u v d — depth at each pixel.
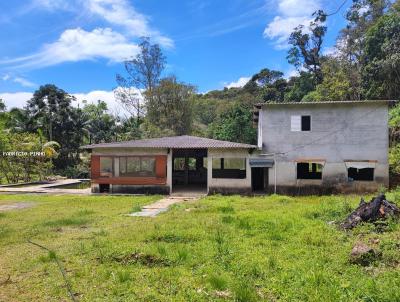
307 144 22.69
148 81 51.69
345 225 10.69
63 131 42.22
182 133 49.75
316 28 59.47
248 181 23.00
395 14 37.47
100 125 44.41
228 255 8.36
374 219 10.44
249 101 67.31
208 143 23.91
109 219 14.17
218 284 6.63
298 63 61.28
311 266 7.30
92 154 24.08
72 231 12.08
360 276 6.66
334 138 22.48
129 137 43.94
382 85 36.06
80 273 7.59
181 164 32.19
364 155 22.19
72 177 39.09
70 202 19.77
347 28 47.59
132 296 6.38
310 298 5.79
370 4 47.12
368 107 22.19
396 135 28.92
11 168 34.47
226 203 17.55
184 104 50.28
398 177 23.06
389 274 6.57
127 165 24.06
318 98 44.09
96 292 6.64
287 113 22.91
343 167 22.34
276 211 14.61
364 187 22.09
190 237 10.22
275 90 66.69
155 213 15.61
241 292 6.12
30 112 42.31
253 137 44.06
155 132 45.53
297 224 11.55
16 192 25.09
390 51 35.16
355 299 5.70
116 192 23.95
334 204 14.41
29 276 7.65
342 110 22.42
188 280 7.03
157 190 23.62
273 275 7.04
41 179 34.81
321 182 22.53
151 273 7.49
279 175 22.89
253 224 11.69
